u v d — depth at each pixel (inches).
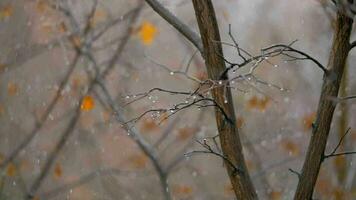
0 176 385.4
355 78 396.2
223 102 204.4
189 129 440.5
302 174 197.9
